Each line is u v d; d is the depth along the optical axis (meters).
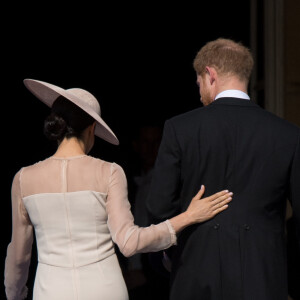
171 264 10.61
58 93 10.48
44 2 30.97
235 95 10.30
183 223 9.77
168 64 31.02
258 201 9.95
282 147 9.99
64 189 9.55
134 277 16.73
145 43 31.05
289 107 16.75
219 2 29.41
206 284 9.97
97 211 9.52
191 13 29.95
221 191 9.95
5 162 33.16
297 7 16.70
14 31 31.34
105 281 9.46
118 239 9.34
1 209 33.06
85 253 9.48
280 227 10.22
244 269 9.87
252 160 9.95
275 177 9.96
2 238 32.72
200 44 30.33
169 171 10.00
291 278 13.05
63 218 9.52
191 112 10.32
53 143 33.16
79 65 31.69
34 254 25.62
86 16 31.09
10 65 31.83
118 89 31.52
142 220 16.64
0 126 32.81
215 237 9.94
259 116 10.16
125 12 30.73
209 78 10.45
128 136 31.45
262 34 17.73
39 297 9.49
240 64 10.34
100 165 9.70
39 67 31.86
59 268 9.45
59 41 31.52
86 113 9.91
